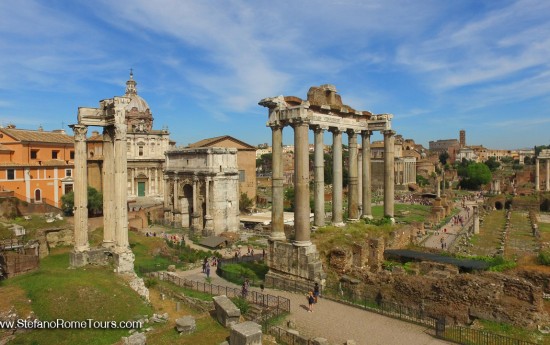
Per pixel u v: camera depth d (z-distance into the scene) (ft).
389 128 141.28
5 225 152.25
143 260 163.73
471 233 248.52
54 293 84.99
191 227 265.75
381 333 81.15
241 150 361.92
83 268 111.96
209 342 69.51
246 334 63.52
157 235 245.04
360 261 114.32
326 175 433.48
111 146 123.03
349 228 128.06
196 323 78.89
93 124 118.42
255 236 246.06
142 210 285.23
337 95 131.44
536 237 229.86
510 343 75.41
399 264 118.62
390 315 89.25
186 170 267.18
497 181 523.70
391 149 143.23
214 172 250.16
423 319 87.51
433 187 574.56
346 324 85.61
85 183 117.91
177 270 152.56
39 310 79.56
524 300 86.58
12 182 232.12
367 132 144.87
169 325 79.71
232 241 230.27
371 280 101.65
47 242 155.63
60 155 264.31
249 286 117.50
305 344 74.33
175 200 276.21
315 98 123.13
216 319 81.30
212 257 177.78
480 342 76.13
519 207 382.22
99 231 175.42
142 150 334.65
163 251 180.34
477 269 112.27
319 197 126.82
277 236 116.78
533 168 578.25
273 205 118.01
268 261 117.08
